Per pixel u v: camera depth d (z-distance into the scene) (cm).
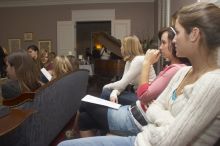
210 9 98
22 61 201
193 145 93
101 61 566
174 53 170
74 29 870
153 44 627
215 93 87
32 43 900
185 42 101
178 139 91
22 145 164
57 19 877
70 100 260
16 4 891
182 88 111
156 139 99
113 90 250
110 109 190
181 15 102
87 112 205
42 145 195
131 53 263
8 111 138
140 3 831
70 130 267
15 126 124
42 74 320
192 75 109
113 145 123
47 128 201
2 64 503
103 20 854
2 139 146
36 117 174
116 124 182
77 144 124
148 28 834
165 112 114
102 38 527
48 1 866
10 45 915
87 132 212
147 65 184
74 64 347
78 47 889
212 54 98
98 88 579
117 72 512
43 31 890
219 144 91
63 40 879
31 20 893
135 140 118
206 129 91
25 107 165
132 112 177
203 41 98
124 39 269
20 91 186
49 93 193
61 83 220
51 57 465
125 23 841
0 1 880
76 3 859
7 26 910
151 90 165
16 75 200
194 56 102
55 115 217
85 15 859
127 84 247
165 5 509
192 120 89
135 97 244
